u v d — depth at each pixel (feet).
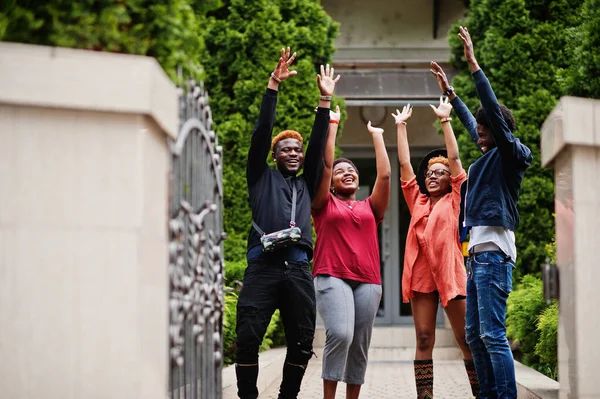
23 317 10.36
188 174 12.61
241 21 35.76
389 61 43.96
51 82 10.33
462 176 20.36
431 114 46.47
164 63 12.04
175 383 12.37
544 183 34.40
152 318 10.82
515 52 35.73
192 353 12.54
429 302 20.47
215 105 35.86
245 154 35.04
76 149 10.46
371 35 46.03
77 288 10.41
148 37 11.80
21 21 11.16
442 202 20.43
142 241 10.48
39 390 10.36
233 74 36.17
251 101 35.55
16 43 10.52
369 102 40.60
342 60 45.55
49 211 10.42
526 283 30.30
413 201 21.38
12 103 10.30
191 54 13.00
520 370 23.98
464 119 20.26
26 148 10.39
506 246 17.25
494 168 17.21
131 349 10.41
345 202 19.88
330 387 18.84
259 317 17.22
